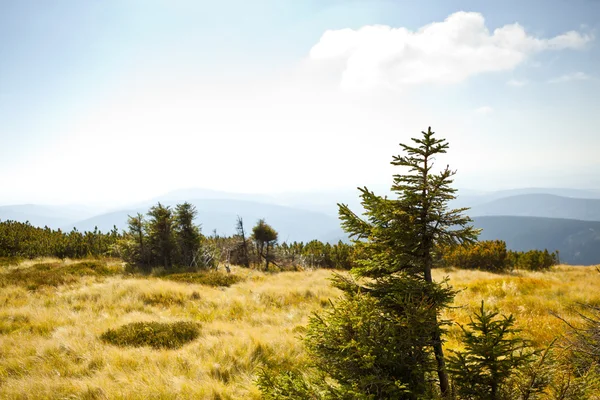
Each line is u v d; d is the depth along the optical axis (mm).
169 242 21422
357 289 3986
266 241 28047
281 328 9938
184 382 6070
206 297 14016
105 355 7434
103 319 10523
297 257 30781
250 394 5801
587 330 5039
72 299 12906
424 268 3869
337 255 29297
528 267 28531
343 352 3416
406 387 3338
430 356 3705
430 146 3639
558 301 11898
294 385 3740
